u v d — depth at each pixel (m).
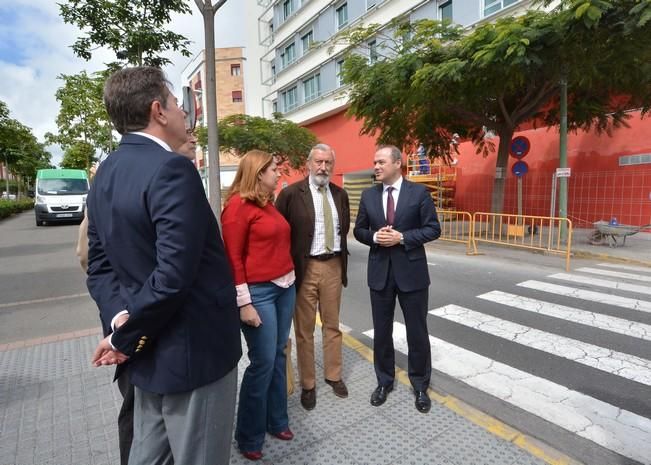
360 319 5.04
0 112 19.72
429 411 2.85
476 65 8.22
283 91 29.80
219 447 1.51
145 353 1.39
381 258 2.96
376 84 10.63
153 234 1.34
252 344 2.33
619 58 8.02
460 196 17.16
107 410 2.90
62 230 16.11
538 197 14.26
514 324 4.70
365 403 2.96
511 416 2.83
